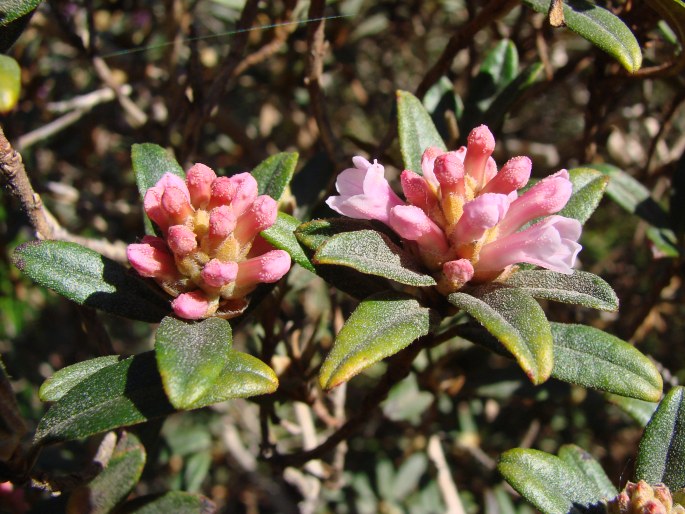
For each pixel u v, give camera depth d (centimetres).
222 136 37
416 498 34
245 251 13
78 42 27
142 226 33
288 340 21
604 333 14
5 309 35
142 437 17
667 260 22
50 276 14
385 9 35
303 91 34
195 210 13
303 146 35
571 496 14
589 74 22
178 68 30
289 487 28
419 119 16
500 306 13
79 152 39
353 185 14
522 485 14
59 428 12
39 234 16
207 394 12
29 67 33
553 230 13
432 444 28
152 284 14
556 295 13
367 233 13
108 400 13
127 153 40
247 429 39
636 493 13
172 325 12
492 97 22
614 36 15
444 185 13
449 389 25
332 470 27
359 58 40
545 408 33
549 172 29
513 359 14
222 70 22
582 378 14
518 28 26
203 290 13
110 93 31
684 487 14
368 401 18
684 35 17
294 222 15
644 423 17
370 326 13
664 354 36
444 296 14
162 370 11
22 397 38
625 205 21
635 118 28
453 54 20
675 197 21
